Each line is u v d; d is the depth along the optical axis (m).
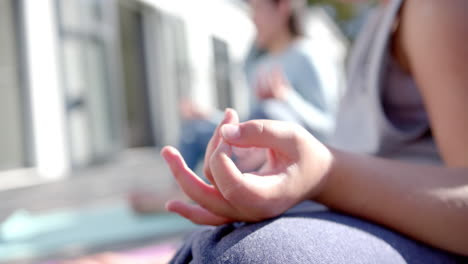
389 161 0.45
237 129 0.38
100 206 2.68
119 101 6.68
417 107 0.64
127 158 6.77
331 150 0.43
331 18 12.91
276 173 0.40
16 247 1.71
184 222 1.92
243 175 0.38
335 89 1.91
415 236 0.43
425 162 0.65
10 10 4.98
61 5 5.51
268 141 0.39
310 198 0.43
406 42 0.55
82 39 5.86
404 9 0.56
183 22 7.84
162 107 7.68
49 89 5.24
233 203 0.39
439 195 0.41
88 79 5.96
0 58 4.92
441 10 0.49
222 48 8.77
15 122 5.02
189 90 8.02
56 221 2.12
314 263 0.36
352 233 0.40
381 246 0.40
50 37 5.30
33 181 4.69
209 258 0.39
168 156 0.44
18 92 5.04
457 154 0.48
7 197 3.83
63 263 1.37
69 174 5.27
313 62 1.89
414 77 0.56
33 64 5.09
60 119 5.37
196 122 2.25
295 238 0.38
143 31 7.50
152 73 7.61
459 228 0.41
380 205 0.43
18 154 5.05
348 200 0.43
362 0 0.83
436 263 0.43
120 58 6.88
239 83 9.02
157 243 1.65
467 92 0.47
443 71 0.48
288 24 2.18
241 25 9.19
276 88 1.71
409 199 0.42
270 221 0.40
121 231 1.84
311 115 1.70
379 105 0.62
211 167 0.38
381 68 0.62
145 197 2.07
